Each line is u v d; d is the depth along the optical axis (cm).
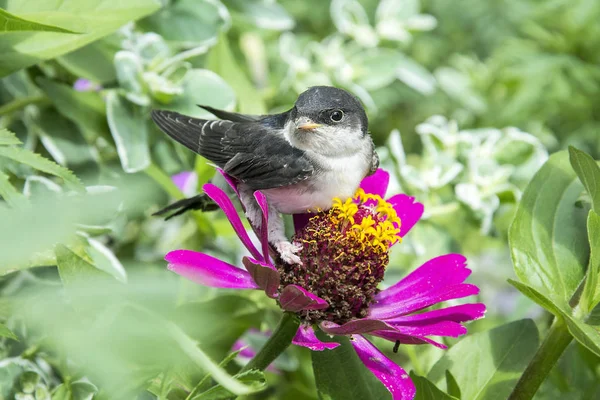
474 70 215
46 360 189
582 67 211
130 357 181
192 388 187
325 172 192
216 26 199
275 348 188
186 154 198
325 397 189
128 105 196
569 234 190
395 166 203
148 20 198
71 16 189
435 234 202
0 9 186
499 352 191
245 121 194
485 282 209
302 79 206
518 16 215
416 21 208
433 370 191
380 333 187
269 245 190
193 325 186
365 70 206
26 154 186
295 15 226
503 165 203
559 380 195
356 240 189
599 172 187
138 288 182
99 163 197
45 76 197
